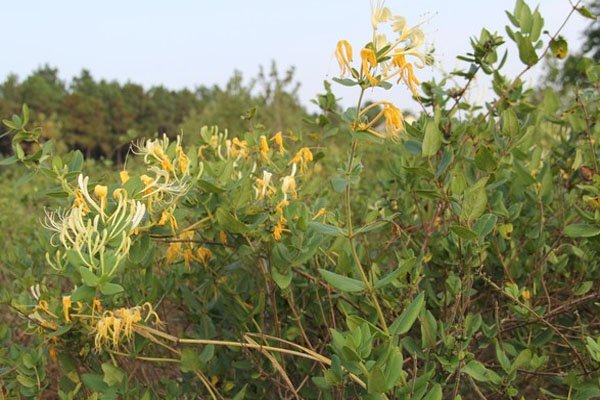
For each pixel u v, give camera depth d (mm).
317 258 2412
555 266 2758
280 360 2287
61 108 52625
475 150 2721
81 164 2211
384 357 1547
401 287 2197
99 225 1768
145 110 65750
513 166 2721
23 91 52188
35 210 5074
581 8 2303
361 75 1676
